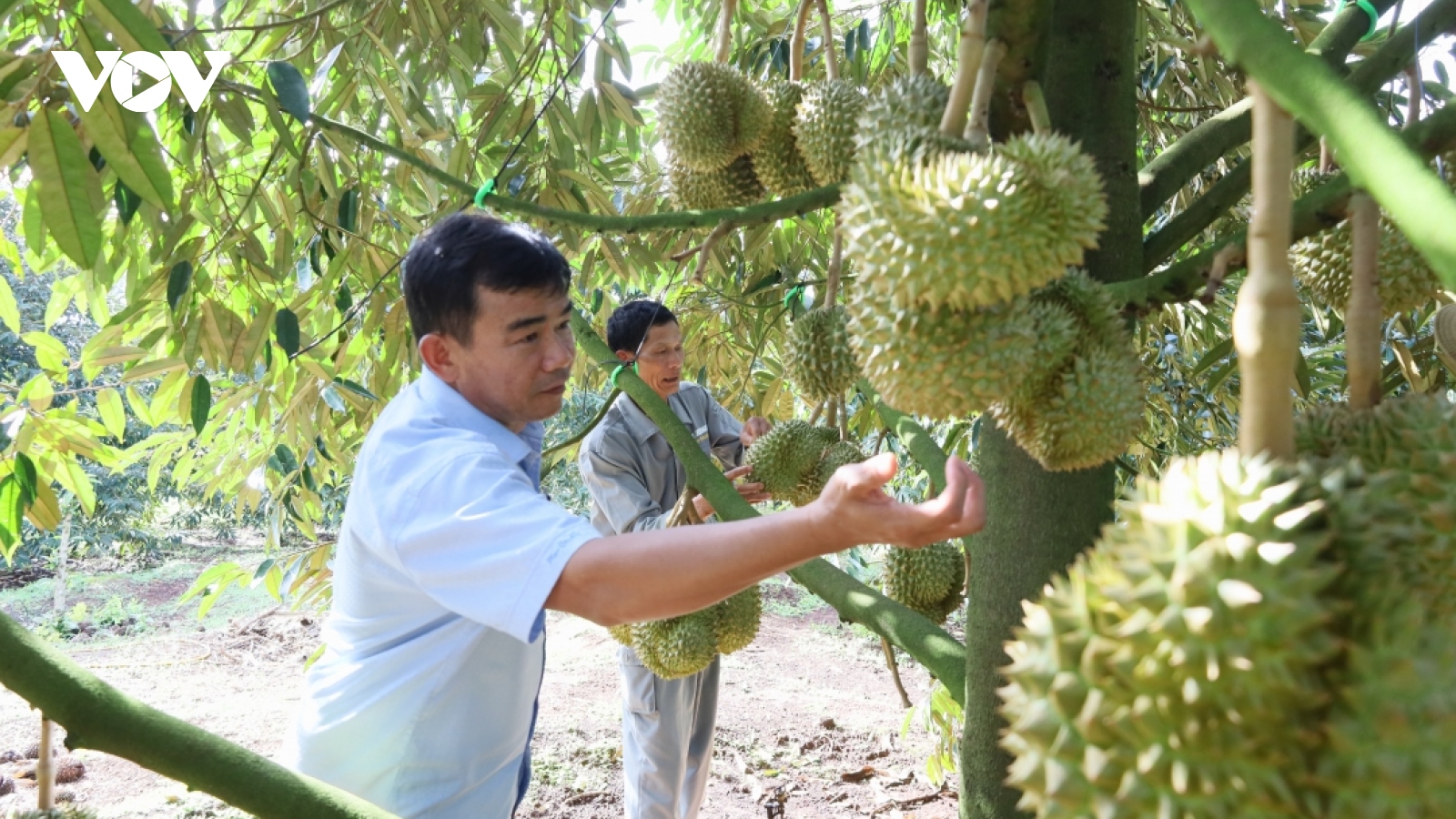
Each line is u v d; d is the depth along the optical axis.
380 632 1.53
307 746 1.58
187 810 4.23
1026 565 1.18
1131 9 1.18
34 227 1.24
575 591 1.12
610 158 3.33
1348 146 0.41
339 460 2.98
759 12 3.28
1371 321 0.70
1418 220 0.38
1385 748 0.52
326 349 3.02
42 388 2.20
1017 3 0.93
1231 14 0.47
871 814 4.27
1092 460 1.03
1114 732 0.57
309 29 2.47
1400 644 0.54
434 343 1.54
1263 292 0.56
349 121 2.81
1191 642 0.55
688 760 3.36
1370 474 0.63
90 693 0.76
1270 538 0.56
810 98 1.35
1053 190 0.86
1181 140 1.28
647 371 2.97
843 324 1.52
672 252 2.93
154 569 9.68
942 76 3.34
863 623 1.40
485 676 1.53
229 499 3.24
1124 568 0.58
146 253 2.54
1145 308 1.00
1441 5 0.95
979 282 0.86
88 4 1.06
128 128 1.10
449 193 2.63
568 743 4.97
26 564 8.91
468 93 2.66
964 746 1.23
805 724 5.36
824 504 0.91
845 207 0.95
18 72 1.16
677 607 1.06
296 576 3.42
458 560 1.19
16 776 4.56
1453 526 0.57
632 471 2.95
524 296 1.47
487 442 1.34
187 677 6.35
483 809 1.60
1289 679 0.54
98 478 8.46
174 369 2.38
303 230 2.74
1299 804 0.54
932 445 1.52
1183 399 2.85
